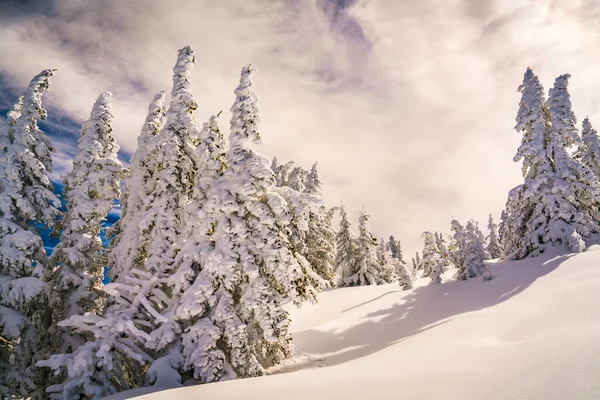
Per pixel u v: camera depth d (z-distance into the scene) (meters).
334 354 14.07
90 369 10.24
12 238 15.48
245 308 12.34
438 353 6.55
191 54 17.41
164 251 14.84
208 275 12.38
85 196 18.73
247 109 13.60
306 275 13.50
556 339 5.15
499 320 8.46
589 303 7.46
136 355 10.95
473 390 3.94
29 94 18.02
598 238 20.12
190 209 14.03
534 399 3.32
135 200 17.44
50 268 18.14
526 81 24.45
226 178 13.46
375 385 4.90
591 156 31.52
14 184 16.78
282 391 5.52
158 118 19.27
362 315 18.88
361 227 34.72
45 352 16.72
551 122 23.11
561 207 20.86
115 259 16.88
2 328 14.61
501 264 20.55
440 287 20.05
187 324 12.12
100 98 20.09
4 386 14.55
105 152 19.92
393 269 43.88
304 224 13.66
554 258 17.84
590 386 3.26
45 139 18.59
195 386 7.42
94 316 11.46
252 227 12.96
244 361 11.09
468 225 21.67
